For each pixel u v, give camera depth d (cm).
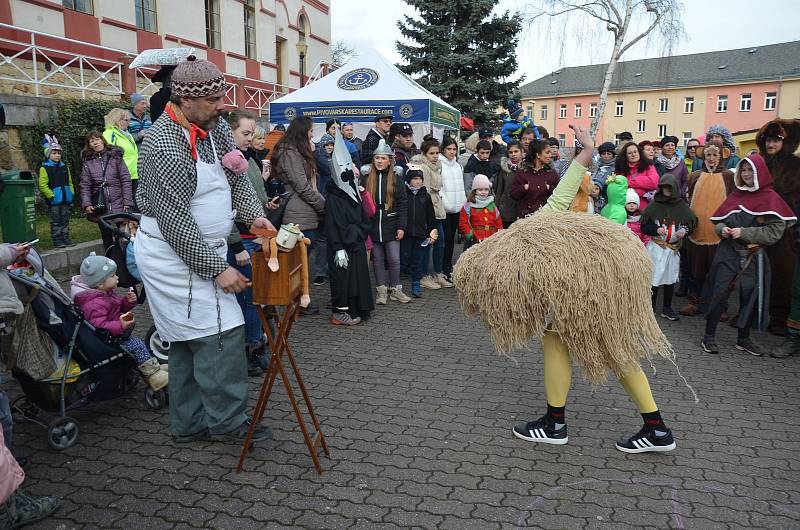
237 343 321
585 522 280
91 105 1095
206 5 1831
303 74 2464
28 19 1217
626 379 340
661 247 617
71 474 317
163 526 274
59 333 346
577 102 6384
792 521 283
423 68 2589
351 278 582
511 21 2527
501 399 421
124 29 1484
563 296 310
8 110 970
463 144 1708
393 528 273
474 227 720
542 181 666
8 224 612
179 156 290
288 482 311
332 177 575
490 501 296
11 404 371
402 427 375
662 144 811
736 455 345
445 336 564
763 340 566
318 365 482
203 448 346
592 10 2458
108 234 594
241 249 427
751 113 5612
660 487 311
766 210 498
